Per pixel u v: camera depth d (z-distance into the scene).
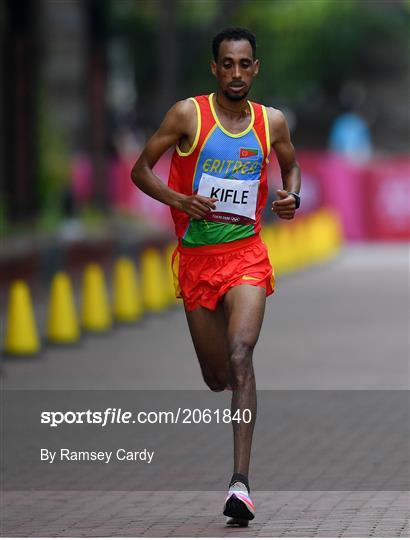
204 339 24.53
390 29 162.88
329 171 122.75
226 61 23.55
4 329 55.00
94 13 104.31
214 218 23.97
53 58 126.94
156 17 155.75
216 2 150.75
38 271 72.88
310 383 39.75
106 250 86.88
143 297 62.69
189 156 23.88
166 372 42.53
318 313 61.12
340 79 166.50
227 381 25.17
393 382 39.78
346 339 50.88
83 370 43.16
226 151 23.73
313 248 102.94
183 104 23.78
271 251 90.50
